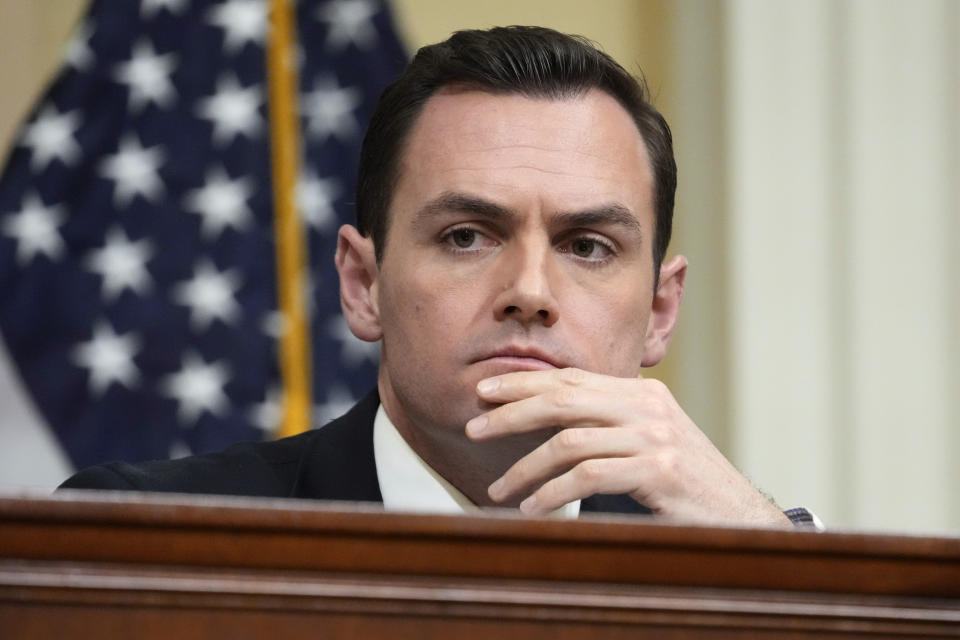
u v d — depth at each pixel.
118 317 10.83
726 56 11.18
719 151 11.19
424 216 5.24
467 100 5.35
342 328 11.08
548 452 4.86
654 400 4.97
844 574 2.83
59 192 10.95
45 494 2.65
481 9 11.78
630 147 5.49
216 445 10.76
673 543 2.77
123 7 11.28
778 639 2.79
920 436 10.90
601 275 5.30
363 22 11.49
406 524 2.70
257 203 11.13
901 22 11.15
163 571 2.66
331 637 2.67
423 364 5.17
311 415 10.90
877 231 11.00
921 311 10.96
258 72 11.31
